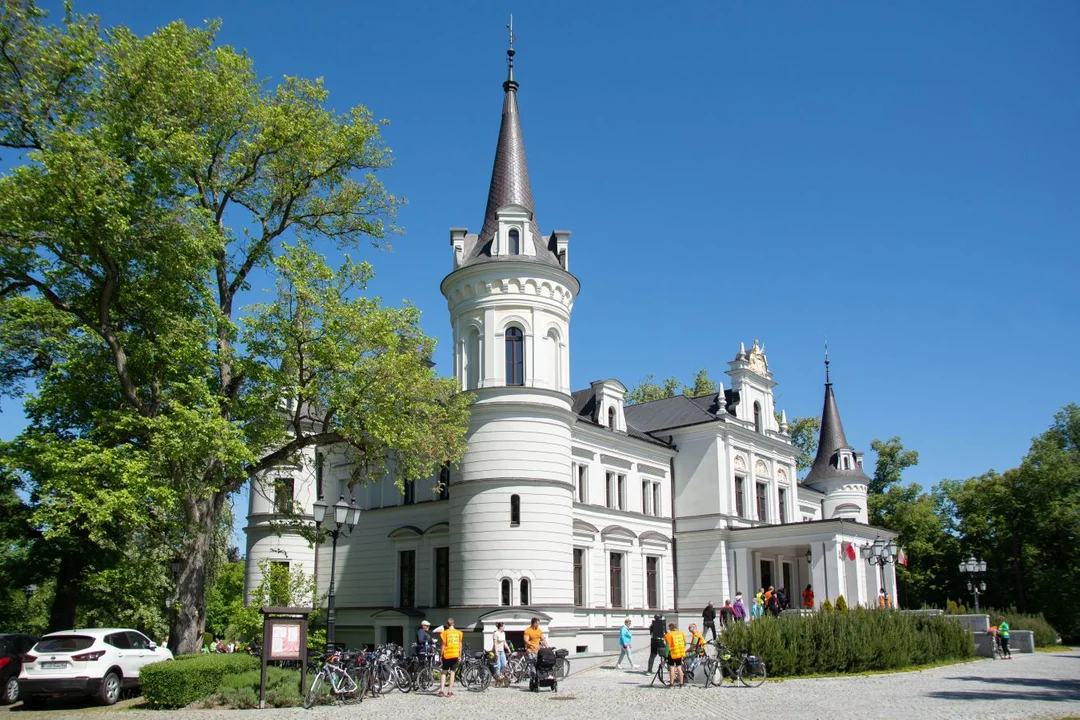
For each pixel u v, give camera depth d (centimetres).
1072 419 7106
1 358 3247
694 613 4766
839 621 3081
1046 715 1861
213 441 2317
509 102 4316
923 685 2584
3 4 2459
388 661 2575
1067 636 6162
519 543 3562
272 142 2812
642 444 4822
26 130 2550
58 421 2916
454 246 4050
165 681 2139
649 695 2372
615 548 4469
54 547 3431
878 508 7612
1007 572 6850
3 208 2264
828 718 1853
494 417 3688
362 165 3086
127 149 2450
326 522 4466
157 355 2530
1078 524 6269
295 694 2197
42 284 2591
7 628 5091
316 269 2667
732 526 4844
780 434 5550
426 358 2988
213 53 2741
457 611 3562
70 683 2214
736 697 2291
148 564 3366
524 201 4144
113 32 2558
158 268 2509
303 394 2627
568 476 3806
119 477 2264
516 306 3822
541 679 2516
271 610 2202
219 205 2861
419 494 4288
